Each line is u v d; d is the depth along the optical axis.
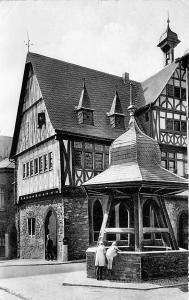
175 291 9.59
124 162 12.45
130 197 12.35
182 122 22.05
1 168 24.86
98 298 9.05
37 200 20.67
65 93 20.69
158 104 21.28
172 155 21.52
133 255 10.96
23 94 22.06
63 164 18.52
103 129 20.52
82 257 18.41
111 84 23.44
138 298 8.95
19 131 22.89
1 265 16.58
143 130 21.41
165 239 12.91
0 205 24.58
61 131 18.61
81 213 18.70
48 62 21.42
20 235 22.34
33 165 21.05
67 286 10.84
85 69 22.81
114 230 11.80
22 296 9.81
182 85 22.23
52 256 18.77
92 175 19.36
